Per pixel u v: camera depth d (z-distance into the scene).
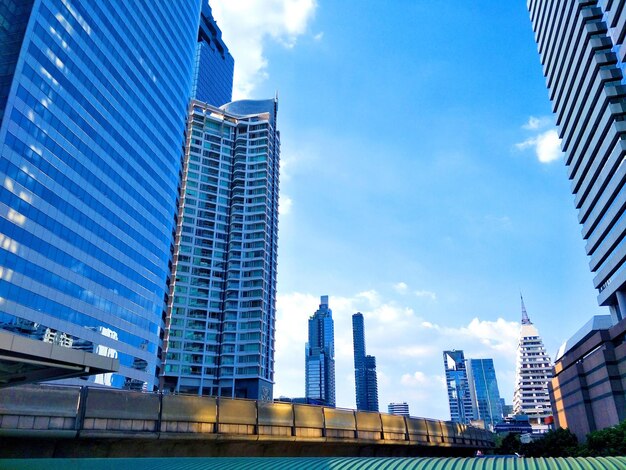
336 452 40.22
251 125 193.62
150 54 109.31
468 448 56.69
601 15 89.31
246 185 181.38
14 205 68.00
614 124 81.12
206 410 32.28
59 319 74.56
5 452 25.48
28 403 25.44
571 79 99.31
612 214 85.19
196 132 185.12
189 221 169.38
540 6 117.31
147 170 104.88
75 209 80.38
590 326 97.56
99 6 90.75
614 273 87.44
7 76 70.00
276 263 179.25
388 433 43.69
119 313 90.94
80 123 83.25
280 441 35.44
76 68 83.19
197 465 19.02
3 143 67.06
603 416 80.81
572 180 105.69
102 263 86.56
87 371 20.39
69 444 27.22
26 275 69.06
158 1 114.94
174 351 149.88
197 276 162.50
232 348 154.38
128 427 28.52
